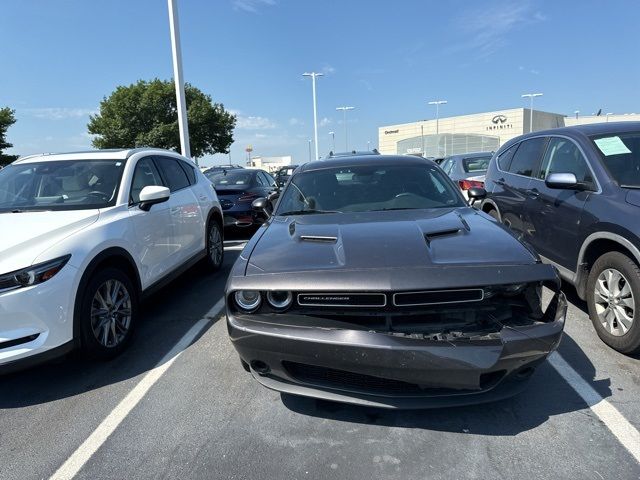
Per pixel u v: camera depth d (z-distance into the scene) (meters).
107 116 42.16
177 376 3.56
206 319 4.80
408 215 3.57
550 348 2.55
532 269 2.61
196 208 6.07
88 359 3.70
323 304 2.64
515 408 2.93
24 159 5.08
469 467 2.42
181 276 6.66
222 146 45.69
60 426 2.96
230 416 2.98
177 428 2.87
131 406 3.15
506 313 2.64
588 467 2.38
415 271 2.55
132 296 4.16
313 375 2.73
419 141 76.94
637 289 3.34
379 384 2.63
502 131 71.50
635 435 2.61
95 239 3.73
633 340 3.38
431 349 2.41
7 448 2.76
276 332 2.62
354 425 2.83
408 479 2.36
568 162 4.48
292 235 3.28
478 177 9.66
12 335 3.10
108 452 2.67
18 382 3.58
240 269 2.85
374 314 2.58
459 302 2.55
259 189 9.98
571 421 2.76
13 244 3.31
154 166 5.38
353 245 2.88
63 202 4.32
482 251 2.76
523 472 2.37
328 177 4.38
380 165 4.51
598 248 3.84
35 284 3.18
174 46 13.69
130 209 4.43
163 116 42.06
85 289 3.54
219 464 2.52
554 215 4.43
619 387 3.11
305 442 2.68
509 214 5.61
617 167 3.92
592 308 3.82
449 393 2.57
